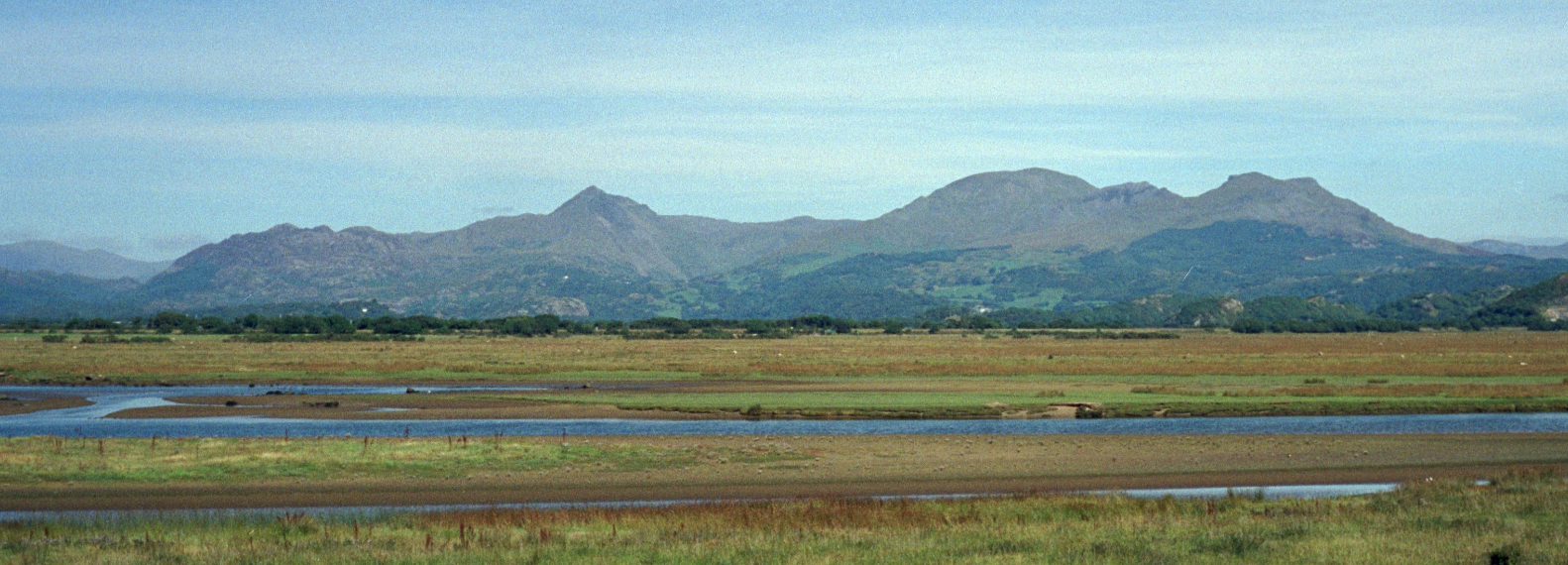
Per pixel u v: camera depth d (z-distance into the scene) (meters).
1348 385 79.62
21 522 30.88
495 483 39.91
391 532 28.88
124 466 40.66
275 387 86.75
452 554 25.66
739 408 65.12
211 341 166.12
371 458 43.09
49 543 27.08
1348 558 24.00
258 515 32.75
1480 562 23.45
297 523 30.50
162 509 34.97
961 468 43.41
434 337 198.12
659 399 70.62
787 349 147.75
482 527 29.47
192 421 61.66
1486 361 108.19
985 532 28.11
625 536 27.91
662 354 129.50
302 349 138.00
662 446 47.91
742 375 95.25
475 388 85.00
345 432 56.72
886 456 46.03
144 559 25.27
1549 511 29.58
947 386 82.19
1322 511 30.45
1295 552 24.67
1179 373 95.69
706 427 58.62
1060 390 77.38
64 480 38.84
